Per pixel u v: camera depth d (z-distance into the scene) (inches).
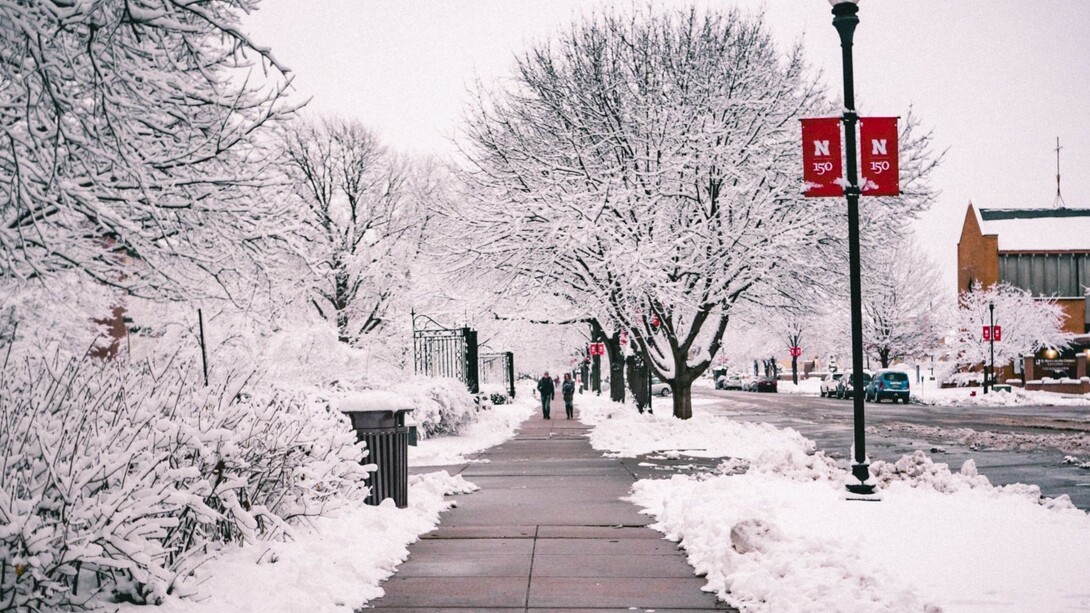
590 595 266.4
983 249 2901.1
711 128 932.6
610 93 1031.6
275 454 315.3
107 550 220.7
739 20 1023.0
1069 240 2913.4
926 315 2561.5
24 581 205.8
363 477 376.8
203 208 342.0
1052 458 671.1
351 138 1546.5
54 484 222.4
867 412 1465.3
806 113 978.7
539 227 971.9
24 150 293.4
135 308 555.5
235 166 361.7
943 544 296.0
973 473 450.6
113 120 271.1
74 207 297.3
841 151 420.5
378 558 301.0
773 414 1437.0
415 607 253.8
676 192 970.1
